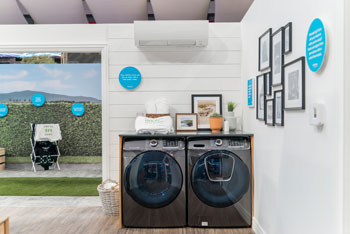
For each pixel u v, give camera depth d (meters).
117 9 4.35
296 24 1.82
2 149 5.76
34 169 5.47
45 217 3.07
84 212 3.22
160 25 3.12
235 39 3.44
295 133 1.83
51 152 5.53
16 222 2.92
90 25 3.46
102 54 3.46
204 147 2.71
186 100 3.46
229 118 3.23
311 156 1.62
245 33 3.19
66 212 3.22
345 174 1.31
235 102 3.45
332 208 1.40
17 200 3.68
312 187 1.61
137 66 3.45
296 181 1.82
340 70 1.33
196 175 2.71
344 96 1.31
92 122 5.84
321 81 1.50
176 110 3.46
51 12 4.46
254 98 2.77
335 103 1.38
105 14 4.45
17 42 3.48
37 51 3.54
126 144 2.74
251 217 2.74
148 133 2.84
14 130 5.86
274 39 2.18
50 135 5.42
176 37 3.15
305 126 1.69
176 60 3.46
